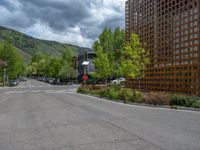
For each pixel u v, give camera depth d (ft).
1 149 21.11
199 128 29.58
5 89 143.13
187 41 62.03
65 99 75.72
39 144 22.43
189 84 61.05
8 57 221.66
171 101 57.82
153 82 76.64
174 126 30.83
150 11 79.10
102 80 209.46
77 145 21.91
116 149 20.56
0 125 32.01
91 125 31.50
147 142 22.86
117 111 46.65
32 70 483.92
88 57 267.59
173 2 67.72
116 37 171.32
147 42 81.30
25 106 55.01
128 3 95.04
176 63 65.92
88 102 66.39
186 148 20.92
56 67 287.07
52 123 33.12
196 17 59.62
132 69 86.58
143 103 61.82
